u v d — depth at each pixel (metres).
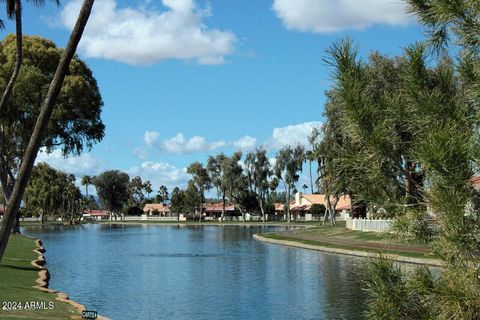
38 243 41.31
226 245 50.16
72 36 7.87
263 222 120.31
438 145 4.47
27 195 118.50
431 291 4.84
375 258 5.35
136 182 199.50
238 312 16.92
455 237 4.47
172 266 31.17
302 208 133.62
